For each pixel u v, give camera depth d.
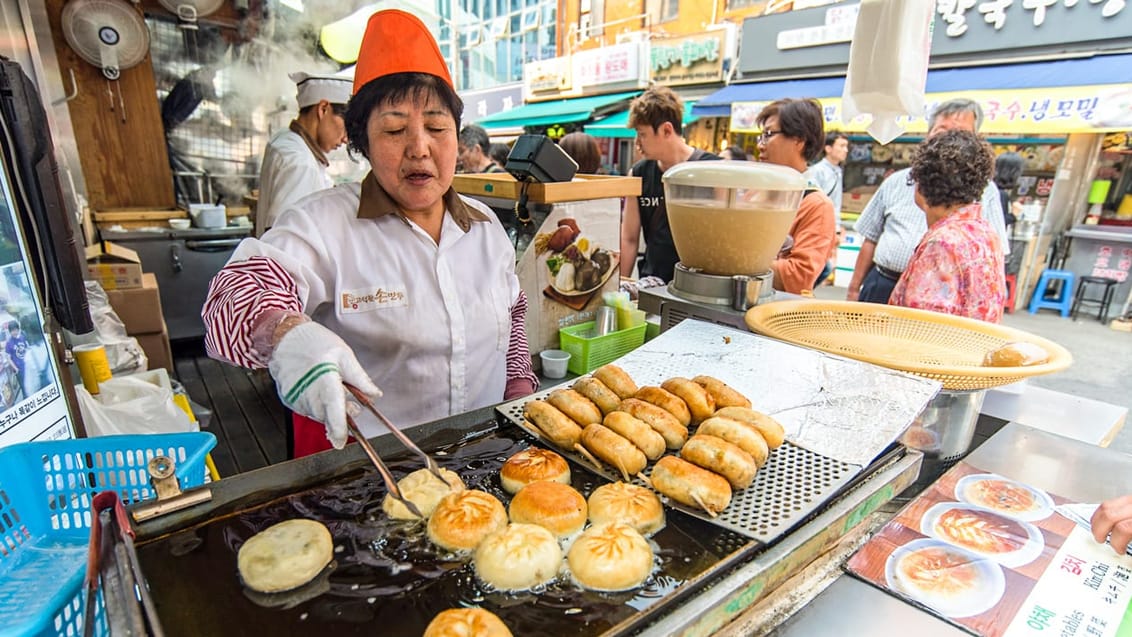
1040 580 0.95
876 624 0.87
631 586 0.80
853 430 1.15
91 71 4.56
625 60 8.80
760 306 1.72
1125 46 5.16
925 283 1.89
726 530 0.91
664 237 3.21
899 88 2.05
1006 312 7.03
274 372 0.96
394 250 1.44
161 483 0.87
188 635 0.71
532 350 2.09
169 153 5.21
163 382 2.37
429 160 1.32
